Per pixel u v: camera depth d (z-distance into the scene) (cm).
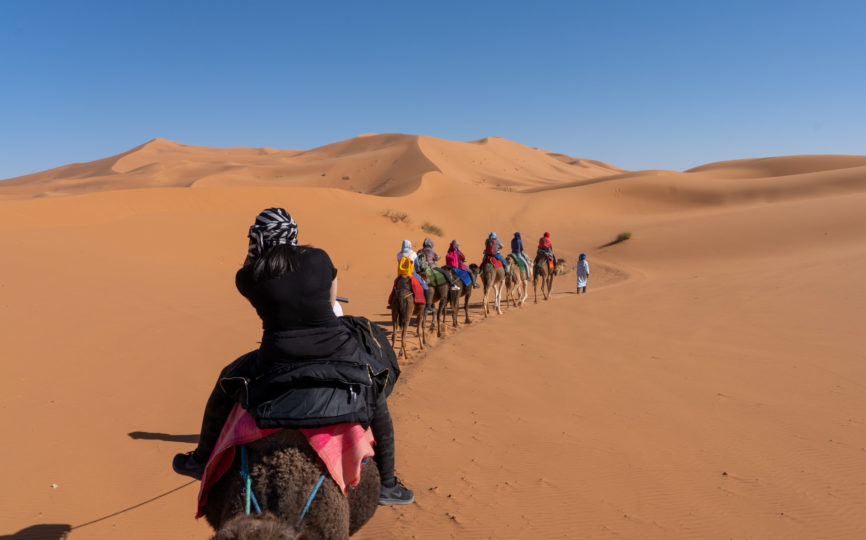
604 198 8394
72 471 684
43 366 1053
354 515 314
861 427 780
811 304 1620
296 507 266
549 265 2270
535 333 1423
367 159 16438
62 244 2572
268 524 235
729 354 1159
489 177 15988
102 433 794
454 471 692
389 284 3031
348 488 299
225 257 3073
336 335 312
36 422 814
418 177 9731
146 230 3247
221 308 1745
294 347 297
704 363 1104
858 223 4284
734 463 692
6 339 1187
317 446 284
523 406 907
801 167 13012
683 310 1652
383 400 347
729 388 957
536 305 1922
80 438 774
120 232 3119
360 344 334
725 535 545
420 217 6031
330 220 4500
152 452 744
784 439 753
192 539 558
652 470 681
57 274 1939
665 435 780
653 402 906
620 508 600
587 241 5522
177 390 984
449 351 1257
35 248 2342
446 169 15150
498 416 866
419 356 1268
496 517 588
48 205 3462
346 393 301
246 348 1278
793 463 686
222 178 14100
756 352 1165
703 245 4441
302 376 294
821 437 755
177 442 778
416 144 17175
